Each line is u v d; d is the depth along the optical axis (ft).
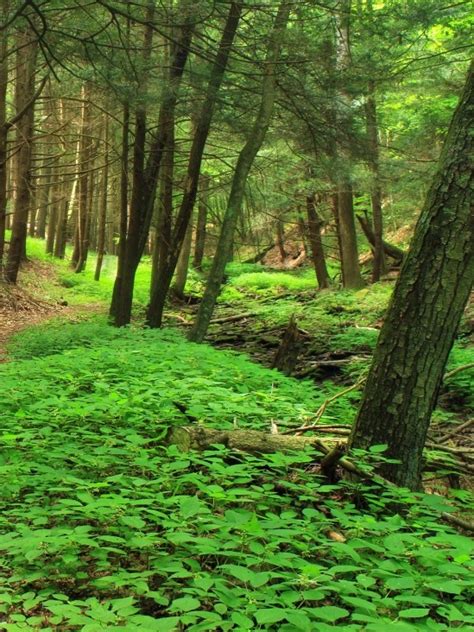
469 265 12.82
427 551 9.06
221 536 9.45
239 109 39.32
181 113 38.75
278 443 14.21
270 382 23.57
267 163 56.03
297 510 12.23
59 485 12.14
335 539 10.68
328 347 38.04
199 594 7.84
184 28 27.94
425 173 47.98
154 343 29.01
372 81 36.78
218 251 33.32
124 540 9.23
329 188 55.88
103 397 17.65
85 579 9.78
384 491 12.86
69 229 139.13
